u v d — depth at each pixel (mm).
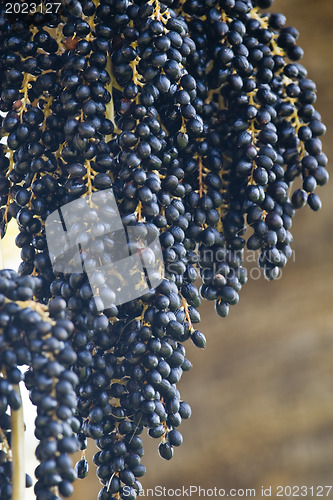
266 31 1907
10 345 1716
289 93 1900
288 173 1905
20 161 1812
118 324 1804
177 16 1871
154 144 1792
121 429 1794
